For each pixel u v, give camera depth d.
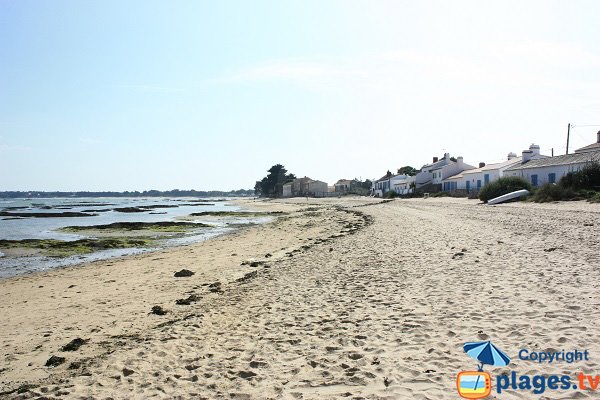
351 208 57.66
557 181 42.81
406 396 5.09
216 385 6.09
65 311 12.27
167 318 10.61
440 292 9.64
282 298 10.95
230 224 47.34
